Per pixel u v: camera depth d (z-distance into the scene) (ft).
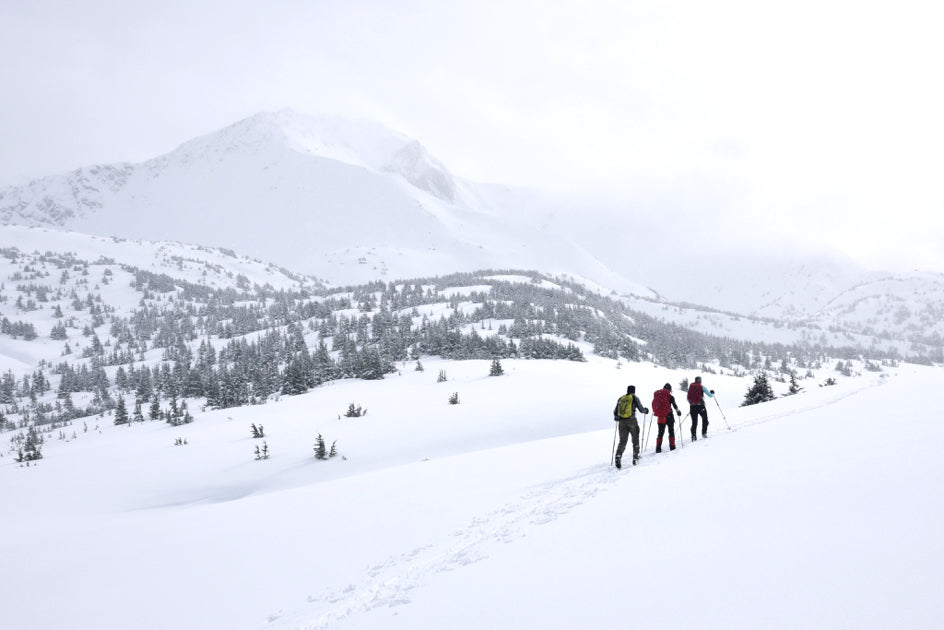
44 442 339.77
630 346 613.11
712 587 16.51
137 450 228.43
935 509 19.33
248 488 164.66
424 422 229.04
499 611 18.26
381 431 216.95
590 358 544.62
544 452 65.05
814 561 16.88
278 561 33.60
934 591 13.41
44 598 33.09
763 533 20.53
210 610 26.61
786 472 29.81
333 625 21.20
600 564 20.88
